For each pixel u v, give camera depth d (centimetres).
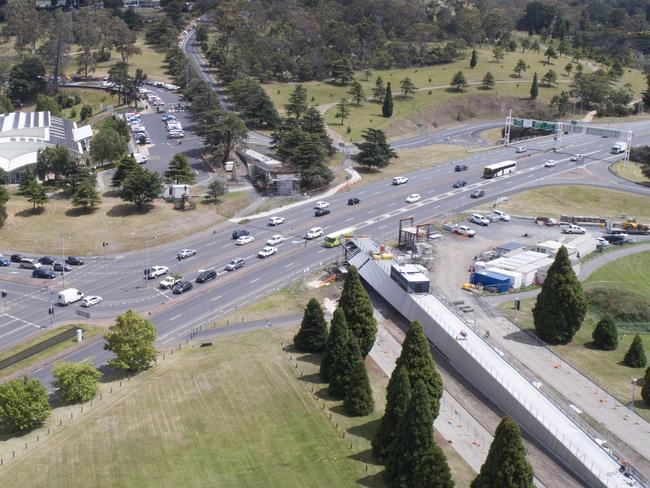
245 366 12419
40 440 10450
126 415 11038
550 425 10512
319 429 10594
